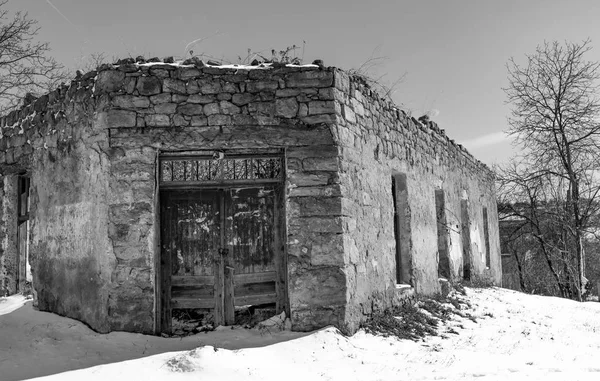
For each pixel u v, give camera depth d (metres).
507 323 8.74
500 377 5.36
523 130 19.03
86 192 6.67
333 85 6.76
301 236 6.46
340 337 6.11
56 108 7.41
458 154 13.37
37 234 7.64
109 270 6.21
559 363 6.12
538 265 24.69
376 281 7.50
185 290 6.70
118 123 6.39
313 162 6.59
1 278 8.32
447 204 11.96
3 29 14.75
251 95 6.60
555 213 19.66
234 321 6.71
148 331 6.13
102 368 5.11
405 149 9.36
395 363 5.72
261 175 7.05
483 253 15.80
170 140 6.43
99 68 6.62
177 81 6.53
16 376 4.98
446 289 10.70
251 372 5.01
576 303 11.92
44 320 6.77
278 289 6.79
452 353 6.33
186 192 6.83
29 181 8.60
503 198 21.03
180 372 4.94
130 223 6.26
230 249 6.81
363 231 7.23
